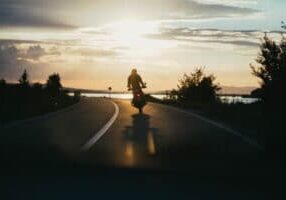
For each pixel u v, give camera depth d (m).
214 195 12.07
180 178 13.96
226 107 39.22
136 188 12.50
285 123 19.50
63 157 17.23
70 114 40.38
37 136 23.78
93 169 14.95
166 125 30.08
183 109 47.78
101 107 52.28
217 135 24.64
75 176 13.84
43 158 16.92
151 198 11.52
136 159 17.16
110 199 11.30
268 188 13.08
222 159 17.58
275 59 29.06
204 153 18.84
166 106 54.50
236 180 13.96
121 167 15.41
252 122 28.94
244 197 12.02
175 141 22.23
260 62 29.48
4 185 12.52
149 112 42.97
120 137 23.62
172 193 12.09
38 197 11.30
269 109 20.80
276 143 19.28
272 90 21.33
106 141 22.06
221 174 14.79
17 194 11.55
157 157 17.73
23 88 48.31
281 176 14.64
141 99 41.56
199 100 58.56
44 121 32.97
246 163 16.88
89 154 18.09
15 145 20.30
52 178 13.50
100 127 28.62
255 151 19.41
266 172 15.28
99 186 12.61
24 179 13.30
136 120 33.91
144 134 25.00
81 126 29.27
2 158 16.80
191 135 24.66
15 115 36.25
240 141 22.33
